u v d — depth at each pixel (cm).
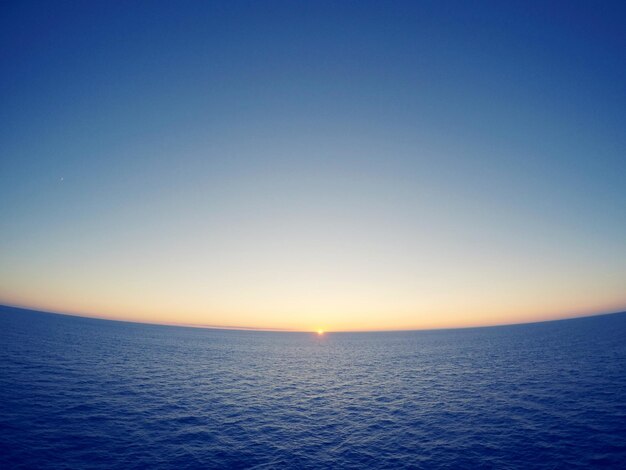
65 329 10175
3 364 3828
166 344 9169
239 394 3566
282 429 2502
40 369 3788
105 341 7950
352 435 2388
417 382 4353
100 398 2927
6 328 7962
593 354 5778
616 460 1861
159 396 3203
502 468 1820
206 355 7169
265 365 6022
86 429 2200
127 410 2673
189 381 4062
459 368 5397
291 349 10119
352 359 7188
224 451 2053
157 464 1817
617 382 3609
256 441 2242
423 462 1927
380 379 4653
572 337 9612
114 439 2095
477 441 2216
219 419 2662
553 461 1883
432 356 7381
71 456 1814
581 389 3409
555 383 3766
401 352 8731
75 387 3189
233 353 8075
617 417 2514
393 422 2683
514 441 2189
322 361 6825
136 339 9825
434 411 2959
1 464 1645
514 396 3319
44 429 2120
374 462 1936
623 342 7200
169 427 2391
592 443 2094
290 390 3884
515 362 5616
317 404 3256
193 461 1888
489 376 4503
